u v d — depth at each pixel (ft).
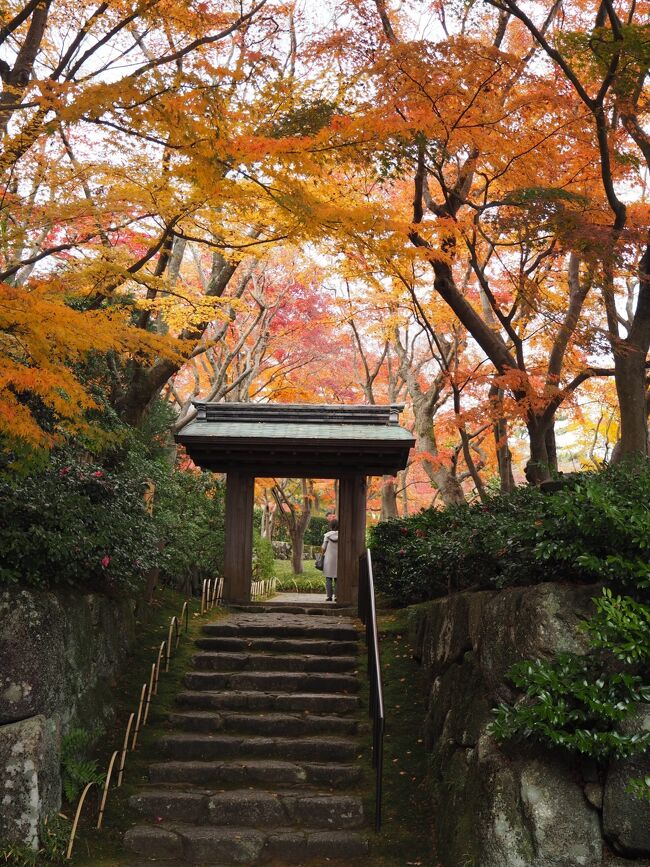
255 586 61.41
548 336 39.42
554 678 16.62
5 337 19.39
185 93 18.15
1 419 16.71
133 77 18.04
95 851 20.16
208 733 25.89
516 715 17.12
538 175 31.14
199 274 59.47
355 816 21.85
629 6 34.76
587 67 31.86
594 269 27.84
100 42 23.48
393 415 41.50
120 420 37.78
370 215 20.01
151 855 20.40
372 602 26.71
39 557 22.59
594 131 31.12
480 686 21.24
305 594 70.90
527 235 28.14
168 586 41.57
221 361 58.23
